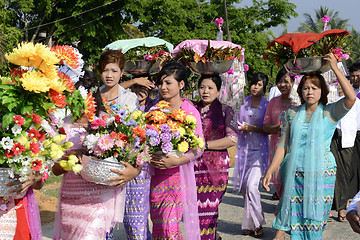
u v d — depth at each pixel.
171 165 4.34
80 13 24.47
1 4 24.53
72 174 3.85
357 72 7.79
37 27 26.20
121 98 4.95
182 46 5.47
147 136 4.08
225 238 6.18
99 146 3.57
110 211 3.87
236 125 5.32
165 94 4.65
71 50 3.54
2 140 2.98
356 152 7.37
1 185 3.16
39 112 3.19
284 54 4.80
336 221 7.08
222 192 5.32
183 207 4.50
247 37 33.56
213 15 33.25
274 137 6.42
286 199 4.64
